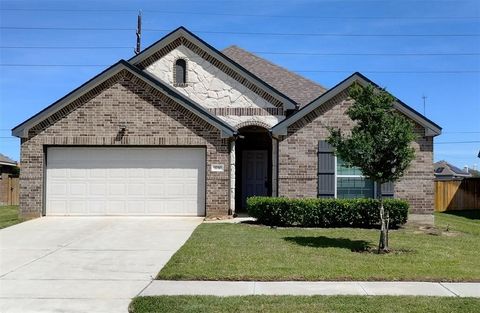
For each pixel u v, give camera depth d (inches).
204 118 722.8
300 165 705.6
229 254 462.9
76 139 724.7
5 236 580.1
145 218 712.4
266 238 551.5
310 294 341.4
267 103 785.6
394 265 423.2
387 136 490.6
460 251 496.1
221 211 719.1
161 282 378.6
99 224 660.1
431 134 695.1
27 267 430.9
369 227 653.9
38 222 678.5
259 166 879.7
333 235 583.5
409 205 686.5
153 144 724.0
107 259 460.4
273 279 381.1
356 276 384.5
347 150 500.1
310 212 647.1
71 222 677.3
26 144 726.5
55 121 727.1
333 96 705.0
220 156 722.2
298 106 776.3
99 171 732.7
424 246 521.0
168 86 755.4
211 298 329.7
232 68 792.9
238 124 785.6
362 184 700.7
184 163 732.0
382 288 357.1
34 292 354.3
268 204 653.9
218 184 721.0
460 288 358.6
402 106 696.4
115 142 724.0
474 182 1176.8
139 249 504.1
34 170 724.7
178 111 726.5
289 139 707.4
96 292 354.0
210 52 799.1
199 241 529.0
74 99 726.5
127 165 732.7
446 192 1154.0
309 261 435.2
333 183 701.3
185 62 804.6
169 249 503.8
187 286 366.0
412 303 316.2
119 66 722.8
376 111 492.1
